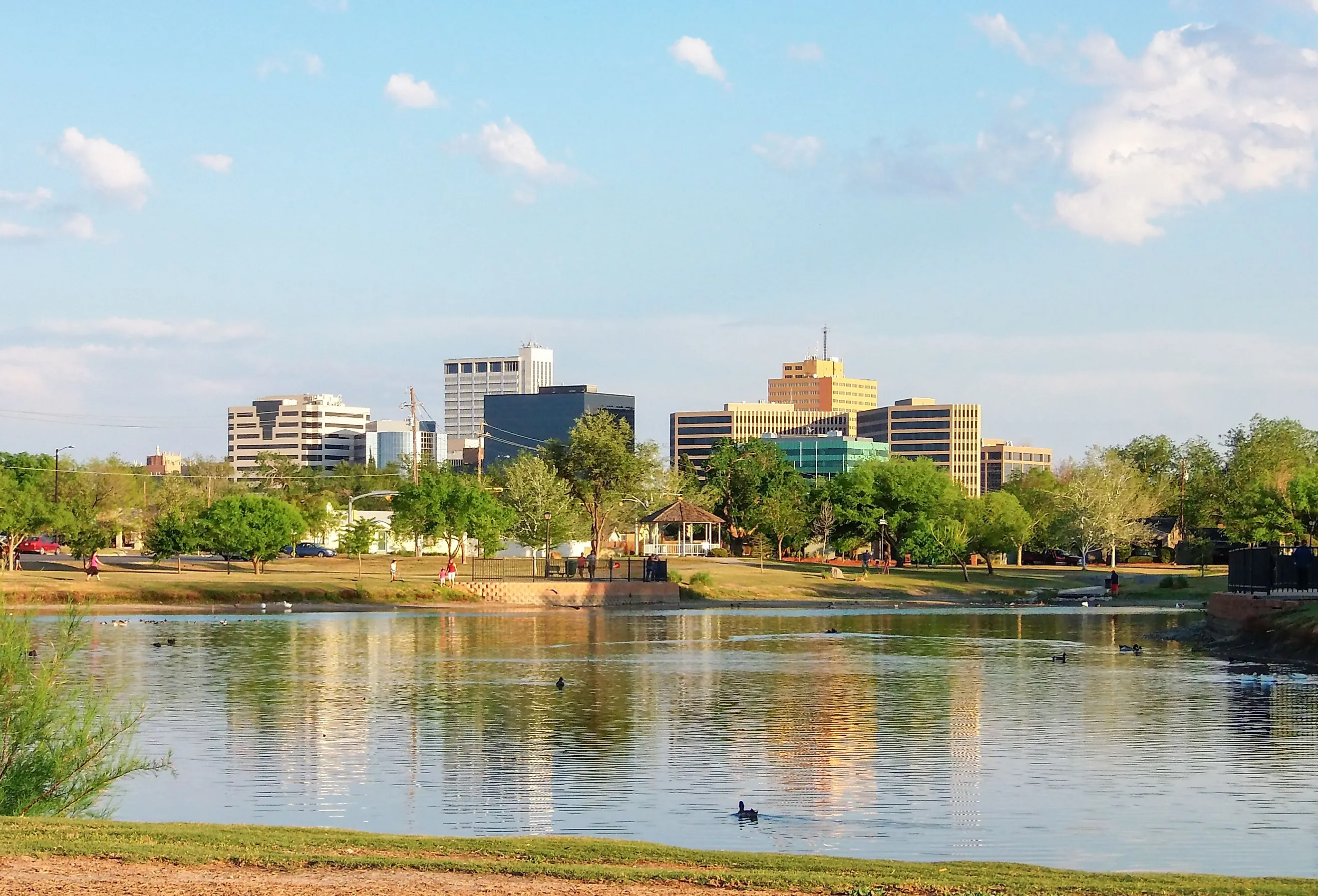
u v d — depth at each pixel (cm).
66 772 2708
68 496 15200
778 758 3788
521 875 1986
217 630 8194
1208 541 18638
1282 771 3600
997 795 3294
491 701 5003
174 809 3145
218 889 1825
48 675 2734
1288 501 13850
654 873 2016
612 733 4231
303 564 14438
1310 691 5366
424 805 3191
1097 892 1980
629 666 6312
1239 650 7181
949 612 11106
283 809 3148
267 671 5966
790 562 17188
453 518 12738
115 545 18300
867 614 10688
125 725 3066
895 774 3559
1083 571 16562
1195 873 2567
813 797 3281
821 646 7550
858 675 5981
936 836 2898
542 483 15625
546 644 7494
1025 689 5412
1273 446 18462
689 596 12300
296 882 1888
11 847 2050
